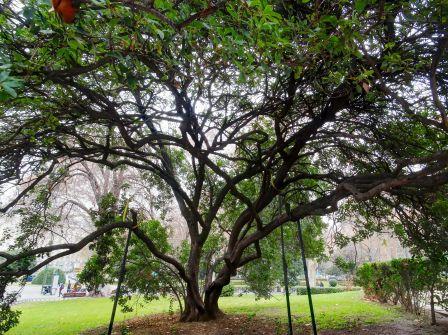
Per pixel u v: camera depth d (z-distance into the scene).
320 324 8.10
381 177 5.50
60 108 4.63
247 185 10.51
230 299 15.74
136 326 9.01
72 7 1.81
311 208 6.18
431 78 3.63
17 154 5.88
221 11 2.57
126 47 2.66
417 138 6.83
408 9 3.36
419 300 9.17
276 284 14.17
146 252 9.31
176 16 2.48
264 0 2.32
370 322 8.21
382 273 10.98
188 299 9.55
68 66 2.90
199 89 5.38
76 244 6.32
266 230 7.62
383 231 9.67
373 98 5.70
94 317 11.18
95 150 6.44
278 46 2.86
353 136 6.82
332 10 3.60
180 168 10.62
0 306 6.81
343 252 17.23
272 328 7.97
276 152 7.56
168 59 2.93
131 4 2.10
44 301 17.92
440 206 6.32
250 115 7.00
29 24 2.51
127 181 18.53
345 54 3.44
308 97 6.73
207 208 10.56
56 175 9.30
